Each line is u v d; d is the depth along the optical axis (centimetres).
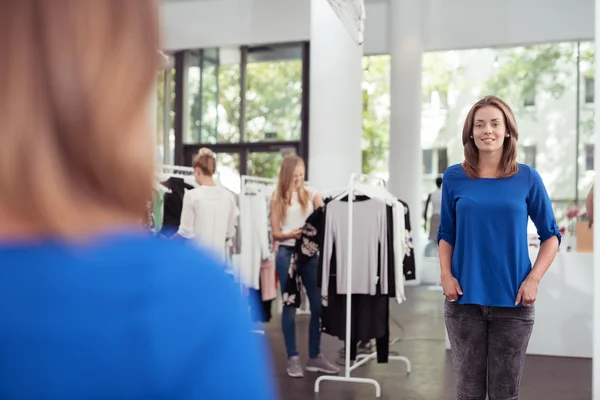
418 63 980
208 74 1059
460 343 238
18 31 39
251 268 533
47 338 36
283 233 450
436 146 1069
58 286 37
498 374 234
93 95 39
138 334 37
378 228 410
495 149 231
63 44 39
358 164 800
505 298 229
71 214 38
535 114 1012
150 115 42
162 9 44
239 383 39
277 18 1011
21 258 38
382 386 429
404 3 977
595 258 253
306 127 1016
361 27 525
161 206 471
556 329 533
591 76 986
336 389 420
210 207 458
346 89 788
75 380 36
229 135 1050
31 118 39
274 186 588
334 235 419
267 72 1039
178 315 38
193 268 39
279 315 738
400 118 987
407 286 1008
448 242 245
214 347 38
